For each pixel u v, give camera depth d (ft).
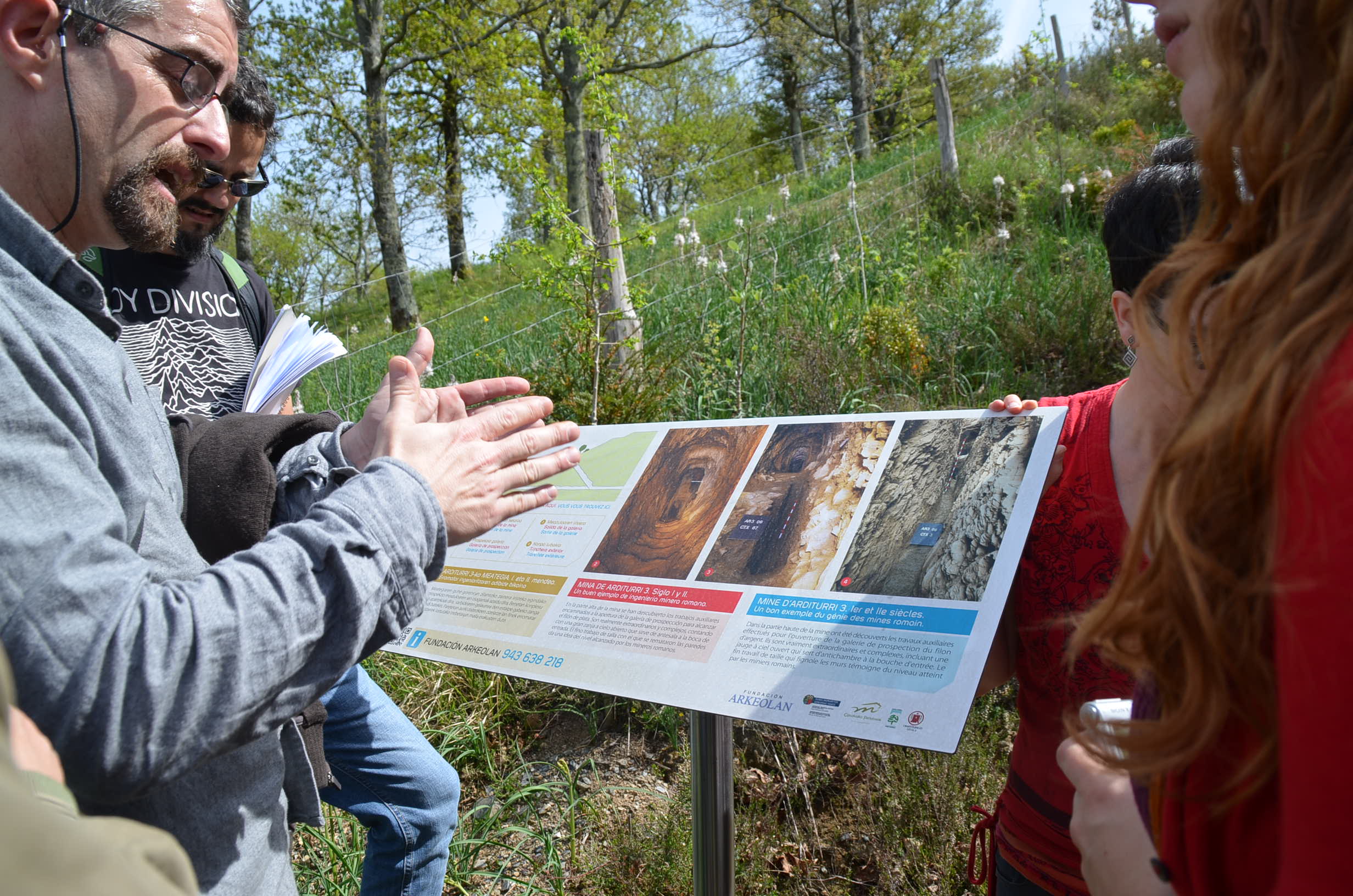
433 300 61.72
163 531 3.31
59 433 2.71
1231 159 1.98
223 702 2.80
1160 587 2.04
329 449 4.83
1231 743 1.97
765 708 4.02
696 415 14.43
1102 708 2.73
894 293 19.95
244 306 7.71
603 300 14.82
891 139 54.75
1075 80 41.24
